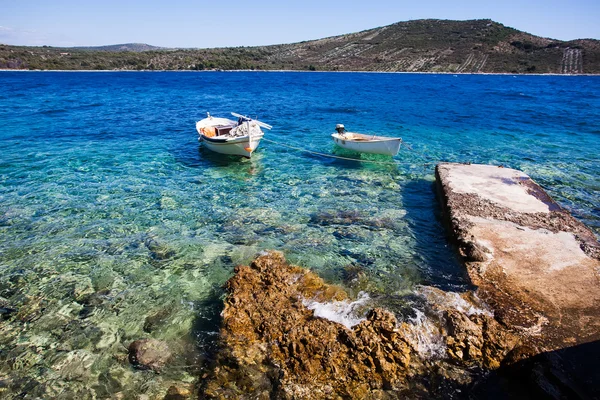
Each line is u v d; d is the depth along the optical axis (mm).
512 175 13719
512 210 10883
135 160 17766
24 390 5879
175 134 23922
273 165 17469
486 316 6891
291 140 22672
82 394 5812
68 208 12273
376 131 25359
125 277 8750
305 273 8234
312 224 11312
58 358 6473
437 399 5598
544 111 33938
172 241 10344
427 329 6680
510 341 6297
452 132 24859
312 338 6316
